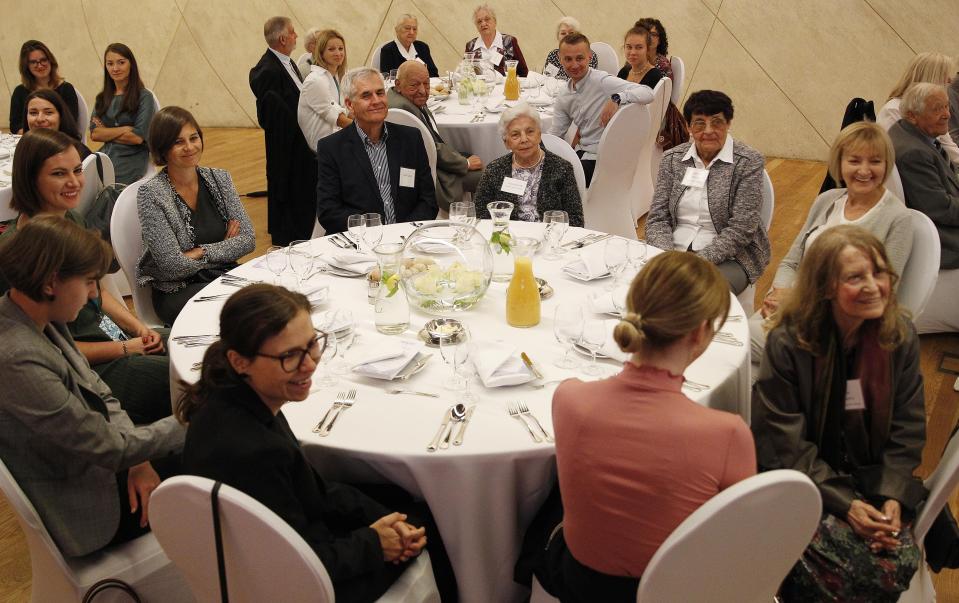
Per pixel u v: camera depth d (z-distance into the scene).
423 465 1.78
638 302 1.40
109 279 3.51
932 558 1.95
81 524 1.87
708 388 1.99
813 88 7.41
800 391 1.95
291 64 5.57
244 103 9.62
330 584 1.42
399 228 3.22
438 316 2.46
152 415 2.52
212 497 1.36
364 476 1.90
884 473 1.88
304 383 1.61
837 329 1.90
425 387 2.05
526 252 2.45
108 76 5.26
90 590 1.83
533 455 1.79
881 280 1.82
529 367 2.07
